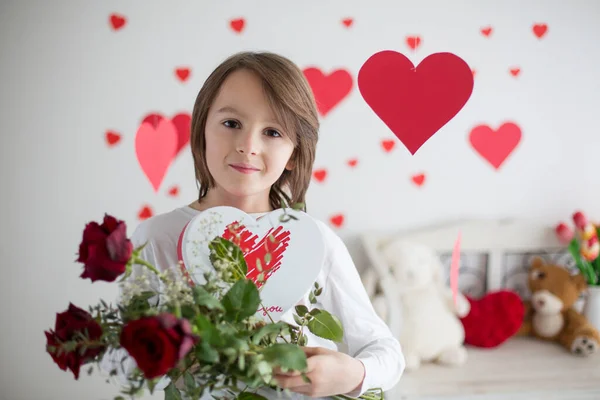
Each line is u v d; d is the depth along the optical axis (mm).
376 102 1258
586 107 2338
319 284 1054
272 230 943
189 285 883
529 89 2289
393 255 2117
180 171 2150
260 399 811
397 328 1982
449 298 2146
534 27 2256
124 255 701
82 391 2193
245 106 963
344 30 2152
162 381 1000
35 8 2020
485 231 2260
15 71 2035
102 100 2084
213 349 700
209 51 2107
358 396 933
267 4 2111
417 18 2186
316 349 900
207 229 920
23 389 2164
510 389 1889
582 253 2197
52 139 2080
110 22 2059
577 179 2369
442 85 1257
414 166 2260
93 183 2117
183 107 2115
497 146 1921
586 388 1920
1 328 2131
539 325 2254
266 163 985
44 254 2125
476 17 2217
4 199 2080
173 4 2076
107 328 735
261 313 918
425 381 1929
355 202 2242
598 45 2309
